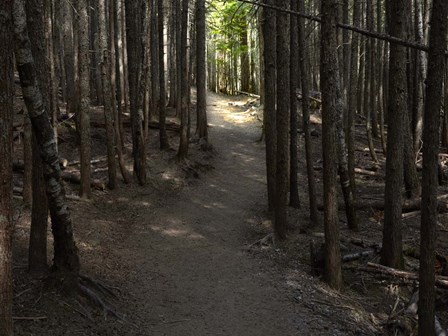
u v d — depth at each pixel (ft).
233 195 52.80
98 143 58.34
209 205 49.08
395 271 30.66
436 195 19.69
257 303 27.20
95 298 23.65
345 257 34.45
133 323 23.57
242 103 108.17
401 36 29.81
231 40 113.91
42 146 21.54
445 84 66.23
